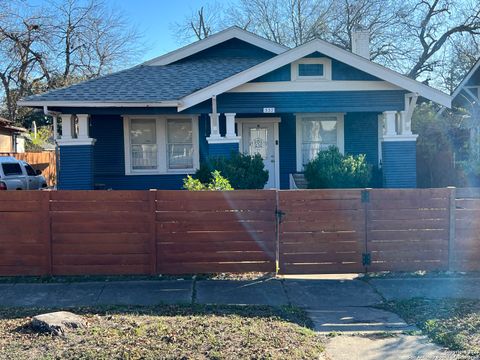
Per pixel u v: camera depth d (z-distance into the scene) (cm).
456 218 746
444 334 488
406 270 747
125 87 1305
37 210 726
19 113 3400
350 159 1154
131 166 1409
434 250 746
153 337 471
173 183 1413
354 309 588
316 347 462
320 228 736
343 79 1201
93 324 511
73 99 1194
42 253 729
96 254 730
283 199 732
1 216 725
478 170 1228
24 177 1617
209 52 1561
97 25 3434
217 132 1198
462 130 1622
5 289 670
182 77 1384
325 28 3222
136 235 732
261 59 1534
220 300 618
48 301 612
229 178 1106
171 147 1419
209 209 731
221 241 733
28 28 3098
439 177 1545
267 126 1434
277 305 597
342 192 736
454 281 702
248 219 733
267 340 468
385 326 529
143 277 729
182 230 732
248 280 716
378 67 1180
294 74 1194
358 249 739
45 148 3166
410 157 1225
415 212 742
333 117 1433
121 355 428
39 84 3322
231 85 1171
